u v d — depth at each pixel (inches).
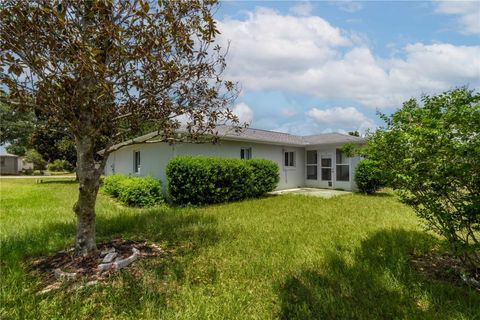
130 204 376.5
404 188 154.5
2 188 628.1
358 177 492.4
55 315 105.5
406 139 137.6
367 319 103.1
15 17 118.3
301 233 216.5
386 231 221.1
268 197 444.8
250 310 109.7
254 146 525.0
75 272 140.8
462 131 123.5
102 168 167.9
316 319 103.3
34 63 121.7
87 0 129.6
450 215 130.8
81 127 152.5
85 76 128.7
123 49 122.7
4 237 203.3
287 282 132.6
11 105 136.1
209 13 152.5
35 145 874.8
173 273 142.8
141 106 161.9
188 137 200.4
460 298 116.3
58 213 301.7
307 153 640.4
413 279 133.5
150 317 105.0
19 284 129.6
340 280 133.2
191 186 363.6
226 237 206.5
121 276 137.6
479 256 143.3
